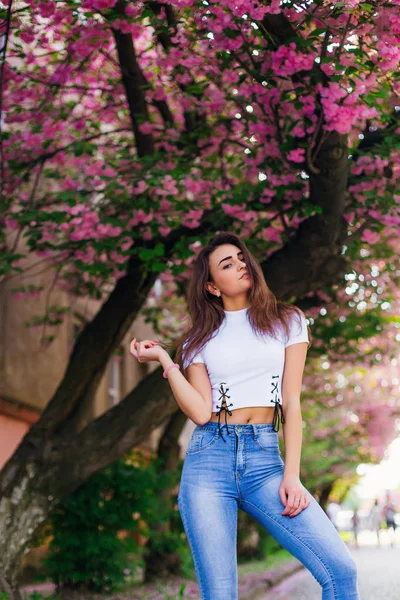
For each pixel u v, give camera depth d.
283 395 3.50
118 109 10.80
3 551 9.02
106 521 11.02
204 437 3.46
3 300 14.18
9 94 9.72
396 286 13.52
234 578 3.33
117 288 10.52
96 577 11.09
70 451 9.45
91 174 9.29
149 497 11.45
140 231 9.44
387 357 16.27
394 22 6.33
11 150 10.23
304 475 27.42
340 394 22.41
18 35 8.36
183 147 9.98
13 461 9.57
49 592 11.43
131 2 7.57
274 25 7.04
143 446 21.64
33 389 15.25
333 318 13.53
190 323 3.79
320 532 3.21
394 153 8.69
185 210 8.98
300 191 8.73
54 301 16.31
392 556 23.84
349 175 8.90
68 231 9.43
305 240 9.18
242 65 7.45
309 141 7.90
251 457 3.39
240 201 8.88
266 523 3.33
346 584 3.16
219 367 3.51
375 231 9.50
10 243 14.31
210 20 6.95
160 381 9.58
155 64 9.66
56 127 9.63
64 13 7.98
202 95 9.41
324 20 6.64
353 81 6.61
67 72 9.30
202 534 3.33
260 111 8.30
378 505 36.53
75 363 10.16
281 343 3.55
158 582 13.05
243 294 3.66
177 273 8.89
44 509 9.34
